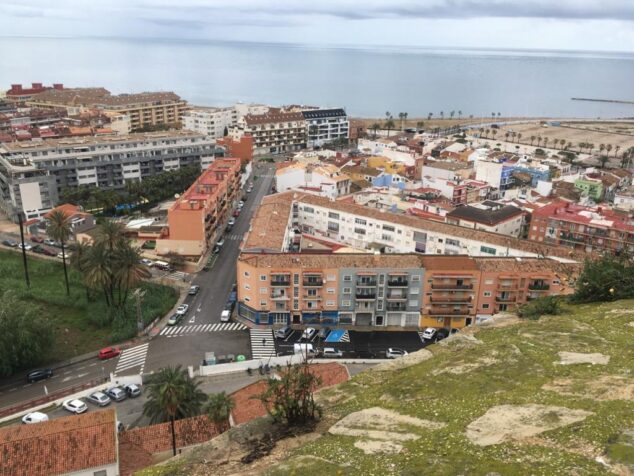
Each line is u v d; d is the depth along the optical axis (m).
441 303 95.69
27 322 81.38
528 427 22.94
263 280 95.12
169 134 195.12
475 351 33.16
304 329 96.50
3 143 170.62
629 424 22.02
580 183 179.25
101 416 55.47
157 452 54.50
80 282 112.94
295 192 147.50
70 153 167.38
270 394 28.95
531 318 40.00
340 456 22.70
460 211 132.12
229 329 96.69
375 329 97.38
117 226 99.69
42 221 142.50
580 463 19.78
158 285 111.56
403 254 99.19
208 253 130.88
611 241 124.31
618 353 30.22
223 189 151.12
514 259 97.44
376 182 176.00
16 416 71.19
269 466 23.02
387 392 29.14
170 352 89.00
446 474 20.12
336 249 120.69
